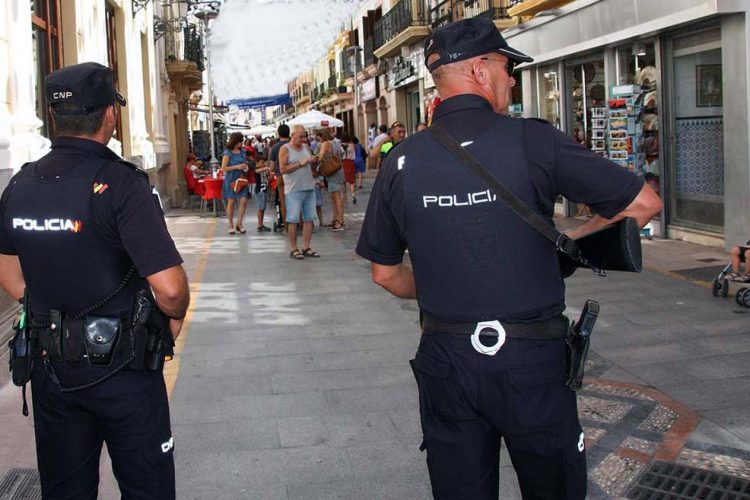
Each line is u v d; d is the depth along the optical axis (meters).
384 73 30.86
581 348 2.26
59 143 2.51
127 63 14.14
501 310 2.16
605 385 4.80
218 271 9.32
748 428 4.09
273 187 15.98
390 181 2.31
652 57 10.68
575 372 2.23
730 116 8.94
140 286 2.53
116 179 2.43
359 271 9.07
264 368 5.36
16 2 6.59
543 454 2.19
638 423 4.20
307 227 10.20
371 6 32.59
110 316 2.46
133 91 14.86
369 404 4.61
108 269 2.45
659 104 10.43
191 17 23.91
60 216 2.41
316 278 8.70
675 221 10.49
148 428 2.52
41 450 2.56
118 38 14.10
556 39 12.77
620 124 10.95
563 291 2.28
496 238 2.16
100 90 2.51
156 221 2.44
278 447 4.01
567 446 2.21
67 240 2.41
